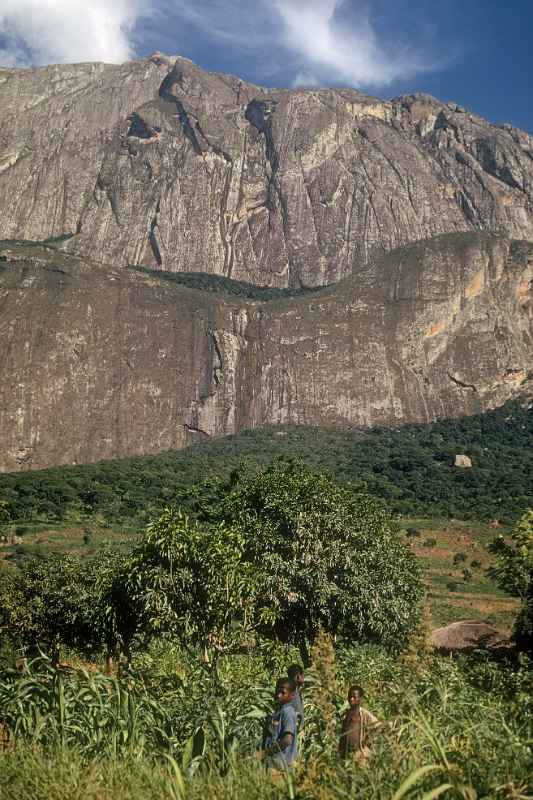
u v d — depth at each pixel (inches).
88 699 378.9
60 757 313.6
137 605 863.1
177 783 272.7
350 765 273.4
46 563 1379.2
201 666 503.5
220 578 798.5
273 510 1024.9
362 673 566.3
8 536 3496.6
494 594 2667.3
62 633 1300.4
